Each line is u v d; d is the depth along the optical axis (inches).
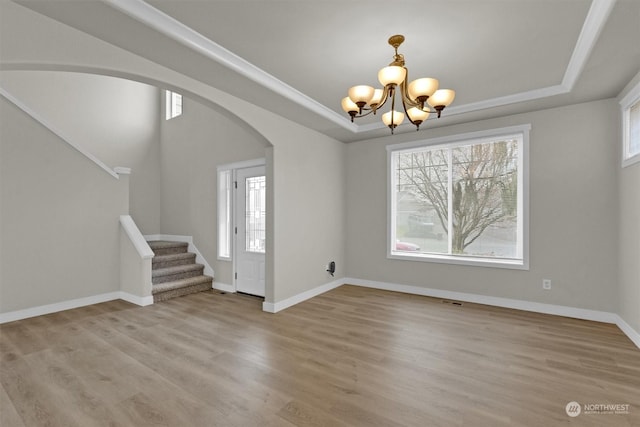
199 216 209.8
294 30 85.5
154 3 74.0
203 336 118.0
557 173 138.3
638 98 107.3
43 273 145.3
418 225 181.0
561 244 137.9
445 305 155.6
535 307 144.0
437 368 92.7
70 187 154.5
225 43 91.8
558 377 86.9
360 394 79.7
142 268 159.3
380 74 79.7
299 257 163.6
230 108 121.8
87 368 93.4
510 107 137.0
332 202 191.5
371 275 195.2
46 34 74.5
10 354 102.7
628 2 68.2
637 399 76.6
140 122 232.2
